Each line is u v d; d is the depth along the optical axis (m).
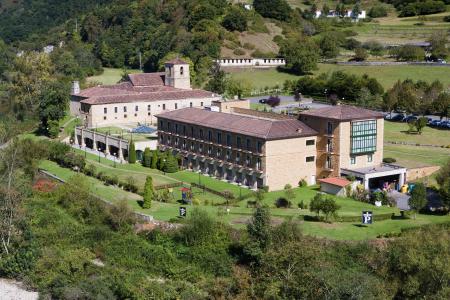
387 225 107.56
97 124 194.50
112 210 117.88
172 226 111.00
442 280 86.69
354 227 106.81
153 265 103.88
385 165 139.75
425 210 116.50
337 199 126.31
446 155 152.12
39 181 143.25
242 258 100.56
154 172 153.12
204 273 100.31
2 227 114.44
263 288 91.19
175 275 100.38
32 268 106.44
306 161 139.62
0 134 192.75
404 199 125.94
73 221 121.44
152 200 128.38
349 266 95.00
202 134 152.50
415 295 88.19
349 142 136.38
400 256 91.44
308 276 88.94
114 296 96.25
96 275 102.44
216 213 116.50
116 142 171.38
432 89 199.25
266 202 124.88
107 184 141.75
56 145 165.62
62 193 129.62
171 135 163.00
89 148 184.38
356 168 137.50
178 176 149.25
